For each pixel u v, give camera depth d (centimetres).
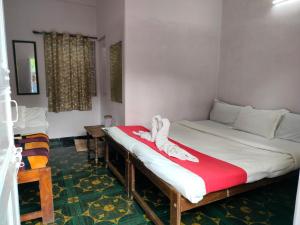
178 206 154
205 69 394
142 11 325
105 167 313
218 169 174
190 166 178
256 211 211
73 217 200
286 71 291
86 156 356
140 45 331
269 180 206
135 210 211
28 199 229
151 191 246
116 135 267
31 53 400
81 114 454
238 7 357
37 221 194
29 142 240
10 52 385
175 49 360
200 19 374
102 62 443
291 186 259
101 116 471
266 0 311
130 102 337
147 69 343
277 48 300
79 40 425
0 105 88
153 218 187
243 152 224
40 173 184
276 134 283
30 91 408
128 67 328
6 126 103
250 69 342
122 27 325
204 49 387
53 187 254
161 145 217
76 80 432
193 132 305
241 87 360
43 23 403
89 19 441
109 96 409
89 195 238
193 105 394
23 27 389
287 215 205
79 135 459
